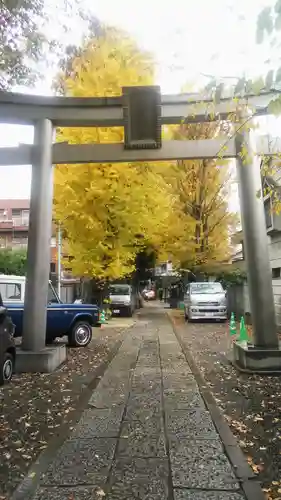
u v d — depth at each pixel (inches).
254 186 320.8
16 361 313.1
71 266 671.8
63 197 548.1
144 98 324.2
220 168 922.1
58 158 339.0
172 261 1087.6
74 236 610.2
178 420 197.3
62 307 438.9
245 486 130.7
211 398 236.5
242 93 248.5
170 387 265.1
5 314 287.7
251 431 182.4
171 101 325.1
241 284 775.7
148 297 2738.7
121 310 955.3
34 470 143.1
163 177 781.3
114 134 527.8
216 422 193.6
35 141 337.1
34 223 330.3
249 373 297.4
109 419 200.2
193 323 755.4
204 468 143.8
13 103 333.1
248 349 307.7
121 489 128.9
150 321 823.1
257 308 314.8
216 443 167.3
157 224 659.4
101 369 326.6
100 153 338.3
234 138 323.9
